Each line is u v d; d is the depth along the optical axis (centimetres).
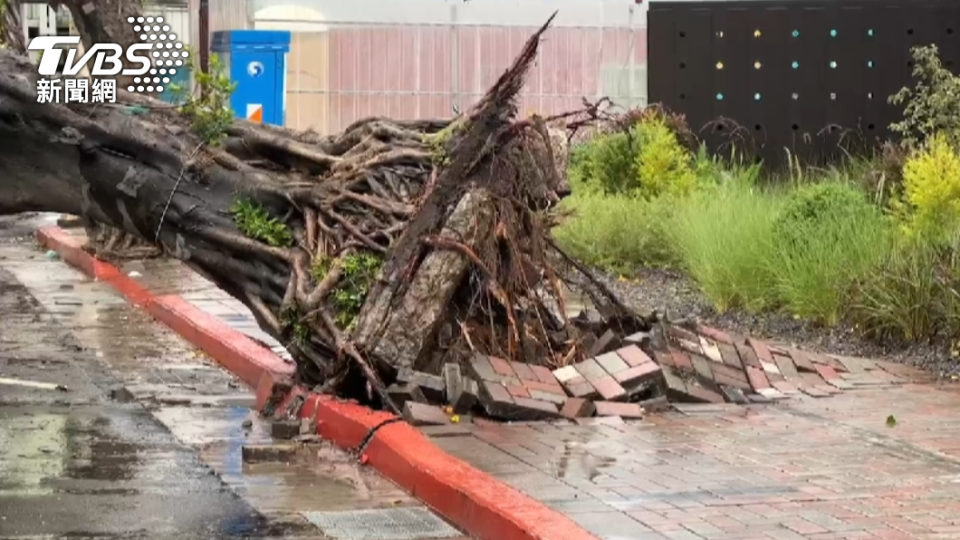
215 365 1352
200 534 788
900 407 1043
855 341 1291
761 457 891
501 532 755
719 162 2159
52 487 889
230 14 2556
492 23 2633
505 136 1059
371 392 1023
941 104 1933
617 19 2630
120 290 1822
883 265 1302
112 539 775
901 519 753
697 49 2330
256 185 1111
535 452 902
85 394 1206
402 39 2619
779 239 1457
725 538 718
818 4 2289
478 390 998
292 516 826
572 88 2630
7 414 1118
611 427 976
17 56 1177
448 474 841
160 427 1076
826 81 2294
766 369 1120
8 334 1504
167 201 1123
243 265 1112
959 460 884
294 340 1077
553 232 1722
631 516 757
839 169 2061
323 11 2600
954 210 1459
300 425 1041
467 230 1030
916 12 2256
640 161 2023
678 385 1052
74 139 1128
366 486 898
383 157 1085
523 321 1083
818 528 736
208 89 1172
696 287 1581
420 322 1025
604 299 1273
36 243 2389
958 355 1205
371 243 1060
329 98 2606
